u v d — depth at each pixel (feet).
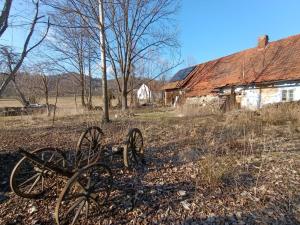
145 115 64.85
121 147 22.67
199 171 20.54
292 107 46.44
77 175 13.69
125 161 21.22
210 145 27.68
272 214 14.34
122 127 39.60
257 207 15.08
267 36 85.20
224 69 95.50
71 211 15.01
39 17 14.32
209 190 17.43
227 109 62.80
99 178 18.04
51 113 70.49
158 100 154.51
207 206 15.48
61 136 36.19
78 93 132.87
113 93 132.36
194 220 14.20
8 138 35.17
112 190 17.72
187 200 16.22
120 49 83.61
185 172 20.76
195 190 17.35
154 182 19.08
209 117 50.39
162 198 16.62
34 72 65.72
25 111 80.38
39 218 14.76
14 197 17.20
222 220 14.02
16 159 24.75
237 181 18.51
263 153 24.36
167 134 35.37
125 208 15.64
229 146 26.94
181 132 35.91
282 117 42.80
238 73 84.17
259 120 41.73
